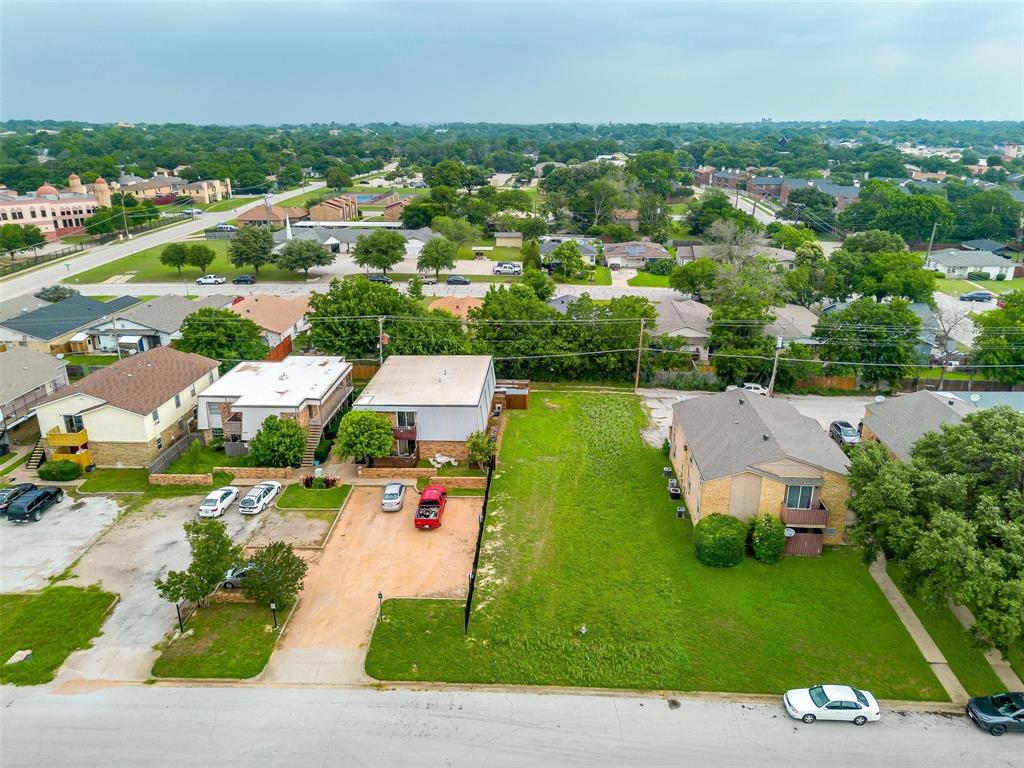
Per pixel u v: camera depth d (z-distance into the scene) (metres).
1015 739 24.11
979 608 26.03
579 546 35.28
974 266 108.25
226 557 29.81
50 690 25.89
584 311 60.69
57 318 69.00
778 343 54.72
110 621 29.69
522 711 25.14
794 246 110.94
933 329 68.38
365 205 177.25
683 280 85.88
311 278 102.31
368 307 58.16
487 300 62.69
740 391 44.66
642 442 48.09
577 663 27.36
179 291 93.06
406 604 30.73
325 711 25.02
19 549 34.84
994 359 57.25
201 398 46.31
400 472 42.47
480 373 49.97
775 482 34.16
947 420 38.50
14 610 30.17
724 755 23.28
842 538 35.41
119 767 22.58
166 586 28.45
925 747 23.70
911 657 27.84
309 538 35.97
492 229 142.00
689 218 146.25
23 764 22.66
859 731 24.38
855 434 48.25
